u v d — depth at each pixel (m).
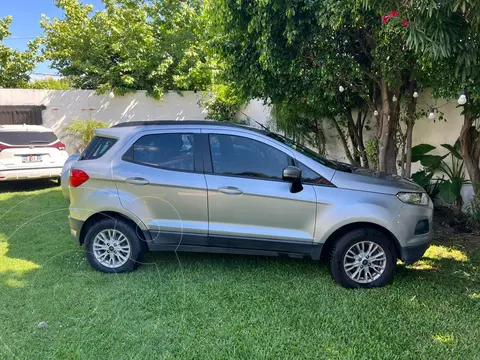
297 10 4.84
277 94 6.41
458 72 3.76
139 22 13.63
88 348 2.82
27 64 15.95
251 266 4.31
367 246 3.78
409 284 3.86
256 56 6.07
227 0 5.48
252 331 3.03
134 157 4.06
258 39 5.44
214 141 3.99
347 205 3.68
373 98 6.65
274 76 5.95
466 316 3.23
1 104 11.66
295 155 3.87
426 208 3.85
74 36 13.70
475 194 5.76
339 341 2.90
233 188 3.81
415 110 6.60
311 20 5.00
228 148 3.96
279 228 3.82
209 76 13.52
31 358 2.71
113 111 13.09
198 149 3.98
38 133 8.76
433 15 3.18
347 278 3.77
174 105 13.77
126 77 12.82
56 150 8.80
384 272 3.79
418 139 7.10
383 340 2.91
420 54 4.01
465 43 3.33
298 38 5.21
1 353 2.75
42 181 9.99
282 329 3.06
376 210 3.65
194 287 3.78
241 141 3.96
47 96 12.17
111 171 4.01
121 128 4.25
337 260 3.77
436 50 3.28
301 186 3.76
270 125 9.84
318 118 8.30
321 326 3.10
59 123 12.39
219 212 3.87
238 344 2.86
